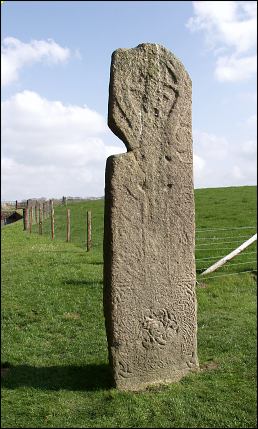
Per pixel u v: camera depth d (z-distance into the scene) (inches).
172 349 309.3
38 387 305.1
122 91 293.0
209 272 605.3
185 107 310.2
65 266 657.0
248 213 1091.3
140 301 298.8
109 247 291.9
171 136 305.7
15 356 366.6
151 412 268.2
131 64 295.9
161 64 304.0
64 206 1924.2
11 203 1710.1
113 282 291.6
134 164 295.4
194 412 268.4
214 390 292.2
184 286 312.5
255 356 346.0
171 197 306.8
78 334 416.2
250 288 562.3
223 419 261.1
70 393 293.4
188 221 312.7
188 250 313.1
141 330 299.1
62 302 498.6
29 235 1131.9
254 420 260.2
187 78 311.3
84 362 348.2
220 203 1332.4
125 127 293.7
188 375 312.3
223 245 750.5
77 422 259.4
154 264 302.5
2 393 299.7
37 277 596.4
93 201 2044.8
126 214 293.9
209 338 386.9
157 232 303.1
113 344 293.1
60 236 1088.8
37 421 262.4
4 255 796.0
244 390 291.9
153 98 301.0
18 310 479.2
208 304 499.5
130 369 296.5
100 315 461.7
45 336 414.6
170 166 305.9
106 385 299.9
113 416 263.6
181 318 312.3
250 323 430.6
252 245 740.0
